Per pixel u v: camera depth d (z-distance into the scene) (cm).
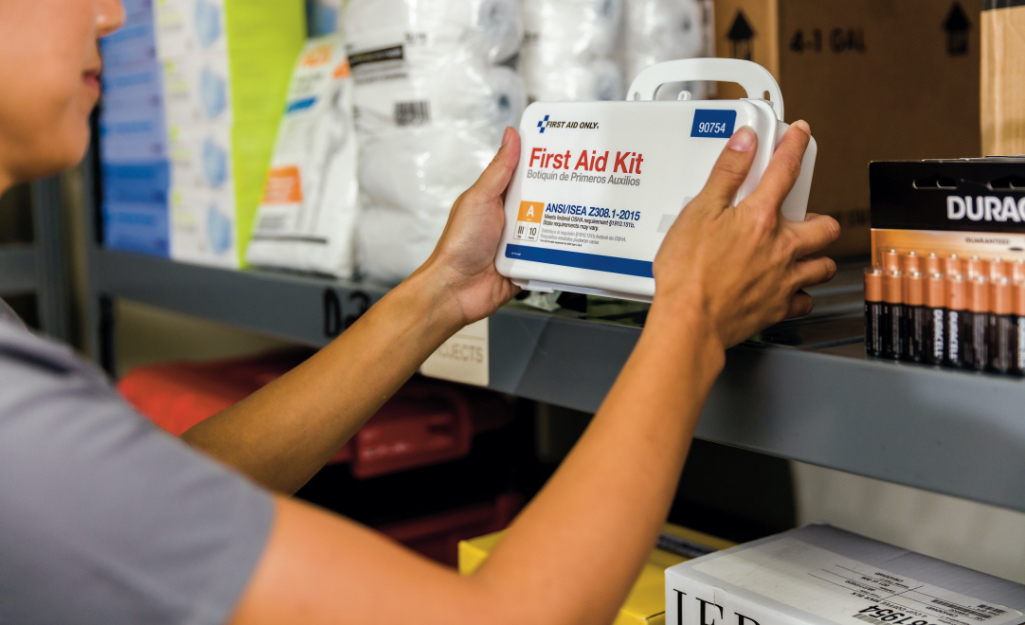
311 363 76
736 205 60
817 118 110
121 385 172
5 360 39
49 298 255
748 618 70
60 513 37
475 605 42
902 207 61
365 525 136
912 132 119
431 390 151
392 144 106
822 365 63
